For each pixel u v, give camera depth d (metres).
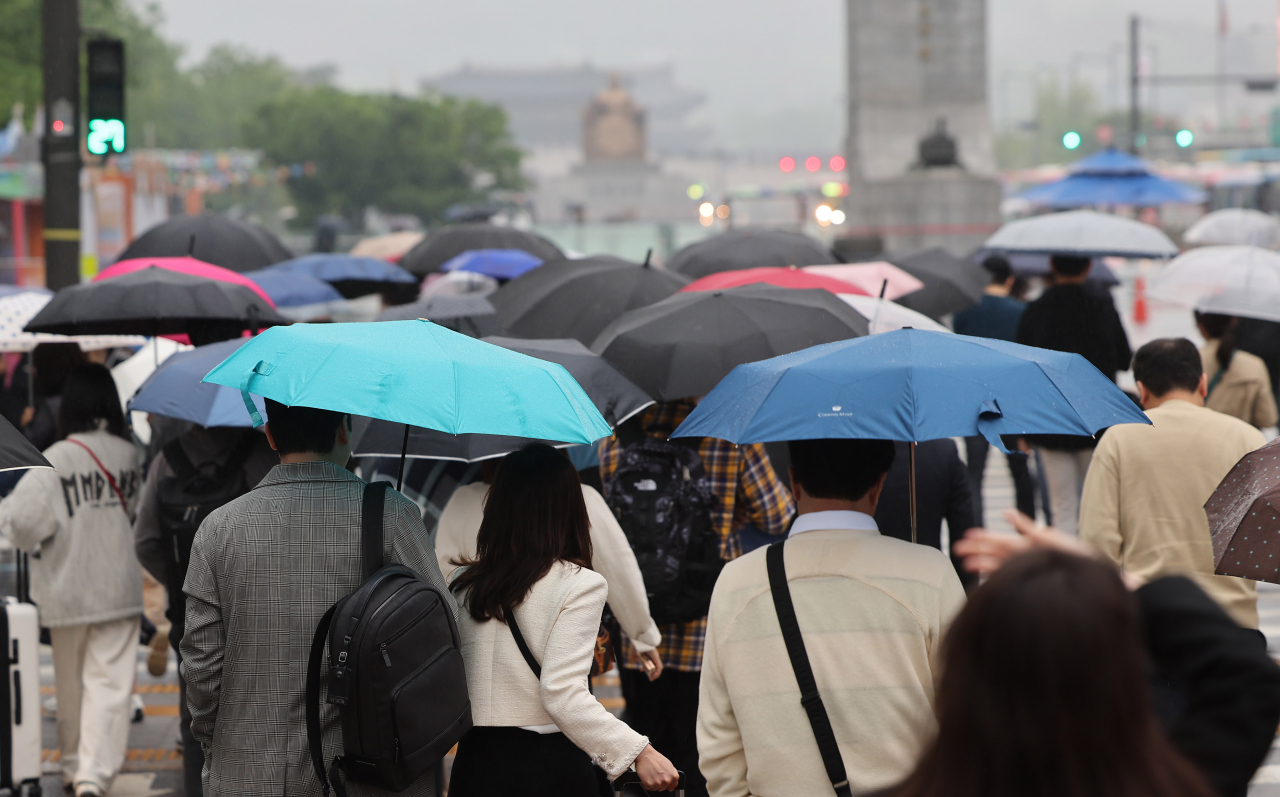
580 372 11.29
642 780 9.03
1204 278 19.66
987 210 80.12
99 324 15.83
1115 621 4.23
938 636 7.39
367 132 187.38
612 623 12.09
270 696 8.31
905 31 82.12
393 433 10.87
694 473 11.97
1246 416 19.95
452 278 28.70
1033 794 4.22
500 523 9.13
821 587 7.50
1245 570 8.06
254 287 17.08
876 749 7.26
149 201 88.00
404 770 7.95
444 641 8.25
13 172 77.69
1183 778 4.27
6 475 15.00
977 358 7.88
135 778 15.30
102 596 13.90
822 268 20.50
